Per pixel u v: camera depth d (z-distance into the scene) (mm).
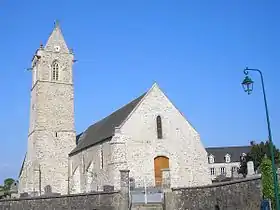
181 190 25812
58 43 55438
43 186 49875
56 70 54656
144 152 38750
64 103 53844
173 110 41188
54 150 51688
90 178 43781
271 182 22969
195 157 40562
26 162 54844
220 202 22875
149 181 38156
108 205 25609
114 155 37625
